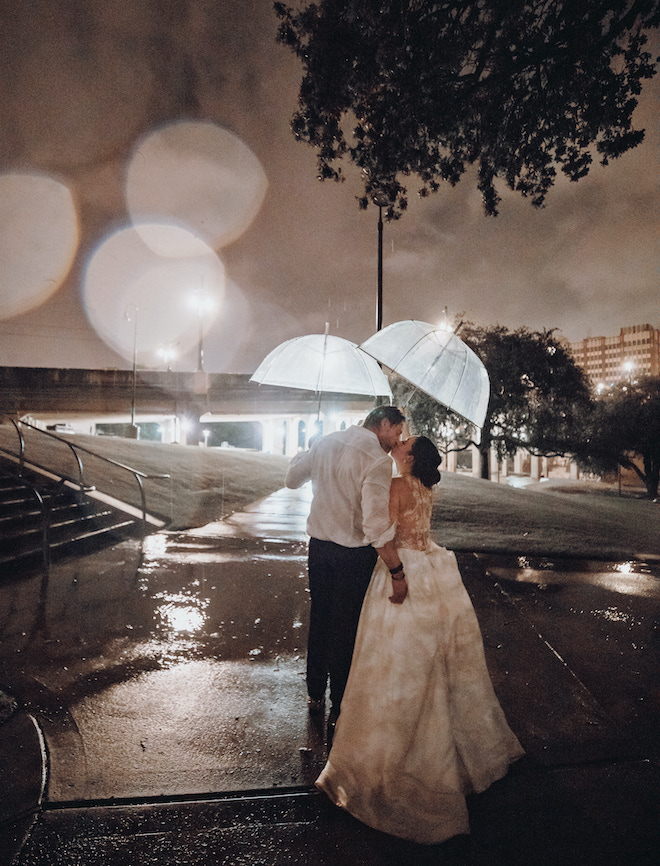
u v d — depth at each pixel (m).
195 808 2.53
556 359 25.45
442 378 3.44
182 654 4.20
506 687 3.83
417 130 7.11
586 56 6.27
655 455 39.22
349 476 2.94
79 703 3.41
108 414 43.97
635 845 2.37
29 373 41.31
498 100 7.02
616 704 3.64
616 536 10.31
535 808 2.60
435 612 2.64
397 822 2.42
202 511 10.45
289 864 2.23
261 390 43.91
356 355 4.11
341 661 3.10
